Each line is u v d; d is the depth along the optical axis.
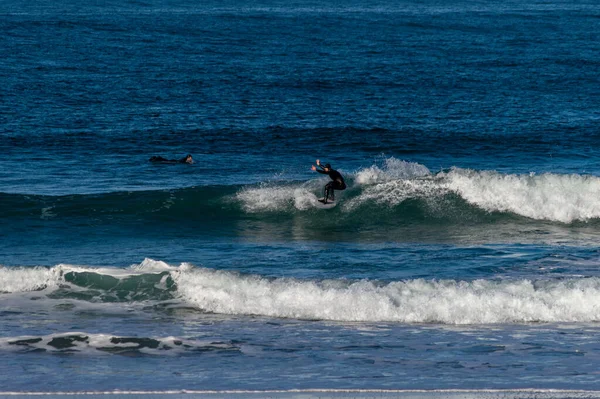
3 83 169.75
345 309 53.41
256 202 86.25
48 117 138.50
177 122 136.88
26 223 80.06
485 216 82.56
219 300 55.41
